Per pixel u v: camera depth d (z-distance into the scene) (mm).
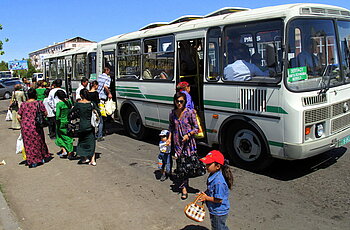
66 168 6863
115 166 6855
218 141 6441
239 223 4250
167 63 7430
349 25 6355
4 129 11969
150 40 7906
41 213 4789
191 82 7488
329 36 5812
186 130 4914
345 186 5219
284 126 5219
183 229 4168
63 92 7488
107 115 9727
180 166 4988
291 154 5211
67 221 4512
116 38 9297
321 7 5633
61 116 7422
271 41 5328
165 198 5156
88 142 6941
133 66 8617
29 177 6391
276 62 5250
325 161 6453
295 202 4770
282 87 5168
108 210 4797
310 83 5398
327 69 5691
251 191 5215
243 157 6172
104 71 9336
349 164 6199
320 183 5395
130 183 5848
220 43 6121
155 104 7953
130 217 4551
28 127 6891
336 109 5742
